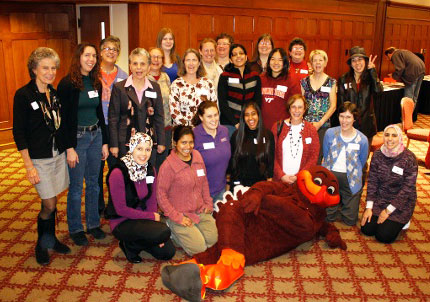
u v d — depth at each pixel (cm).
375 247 359
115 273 314
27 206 427
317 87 451
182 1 604
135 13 561
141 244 318
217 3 655
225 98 431
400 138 368
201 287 271
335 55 930
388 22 1062
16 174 516
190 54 402
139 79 361
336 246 354
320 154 448
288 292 293
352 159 396
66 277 307
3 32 567
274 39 774
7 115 604
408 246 362
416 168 366
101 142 355
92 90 337
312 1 832
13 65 589
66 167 330
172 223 341
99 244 357
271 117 446
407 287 302
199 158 348
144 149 308
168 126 427
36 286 295
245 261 317
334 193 342
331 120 477
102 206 416
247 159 379
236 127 429
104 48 385
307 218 330
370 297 289
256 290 295
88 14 623
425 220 415
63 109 321
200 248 329
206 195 355
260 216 327
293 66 510
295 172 395
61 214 413
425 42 1252
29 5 582
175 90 409
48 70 292
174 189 335
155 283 303
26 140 300
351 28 952
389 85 840
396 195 370
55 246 339
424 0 1196
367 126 470
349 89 463
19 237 364
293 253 346
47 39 610
